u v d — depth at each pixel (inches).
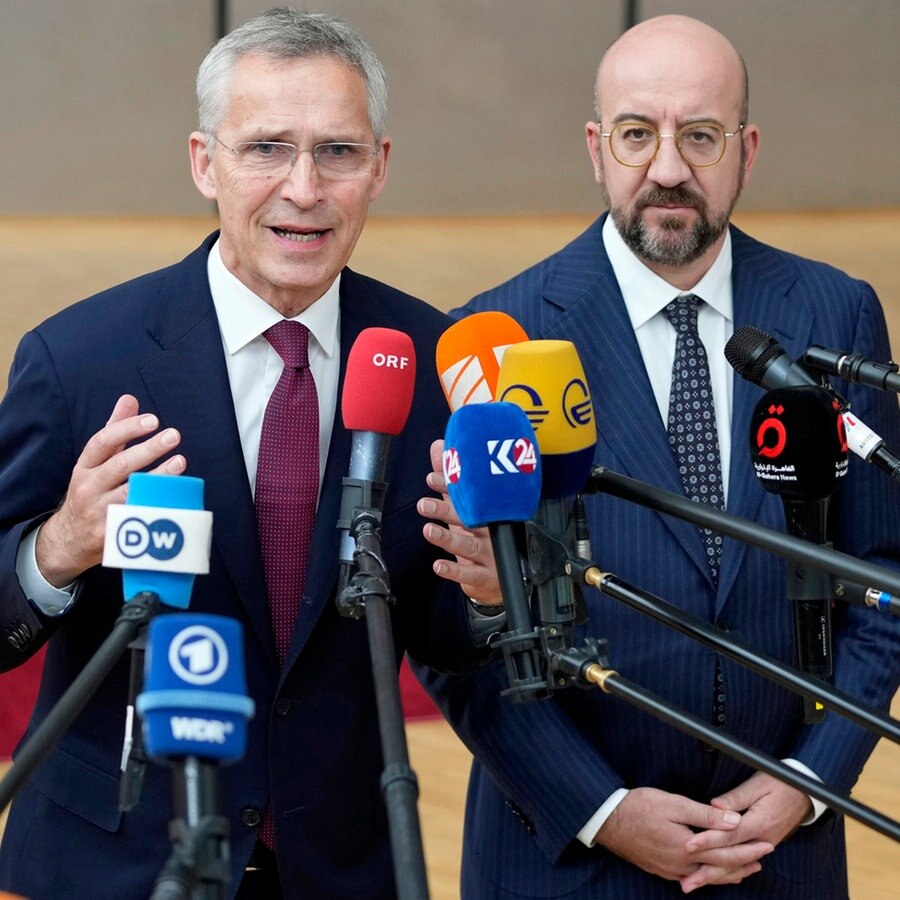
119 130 565.9
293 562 120.2
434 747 243.6
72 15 555.8
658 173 137.9
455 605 125.0
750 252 149.3
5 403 120.4
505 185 587.5
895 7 581.9
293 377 121.7
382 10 570.9
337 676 120.6
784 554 82.5
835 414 97.7
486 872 145.3
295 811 118.8
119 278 494.3
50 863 118.3
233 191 117.7
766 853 133.3
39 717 122.6
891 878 204.1
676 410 141.3
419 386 128.0
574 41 581.9
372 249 531.2
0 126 558.6
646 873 137.9
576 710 139.5
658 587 137.2
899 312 476.7
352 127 117.8
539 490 91.1
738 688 136.8
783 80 582.6
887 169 591.8
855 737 139.4
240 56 118.3
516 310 146.5
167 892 57.7
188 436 119.0
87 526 102.3
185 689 62.5
